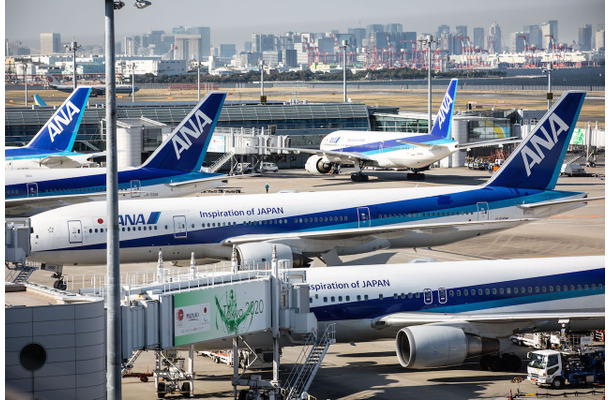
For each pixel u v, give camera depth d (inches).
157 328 1665.8
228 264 3238.2
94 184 3656.5
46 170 3631.9
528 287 2176.4
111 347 1475.1
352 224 3024.1
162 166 3597.4
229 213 2915.8
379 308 2068.2
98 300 1465.3
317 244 2974.9
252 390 1835.6
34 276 3120.1
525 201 3181.6
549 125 3184.1
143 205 2864.2
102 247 2755.9
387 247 3090.6
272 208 2965.1
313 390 1910.7
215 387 1950.1
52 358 1401.3
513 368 2101.4
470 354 1987.0
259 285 1840.6
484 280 2155.5
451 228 3083.2
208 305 1736.0
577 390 1935.3
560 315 2050.9
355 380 1994.3
